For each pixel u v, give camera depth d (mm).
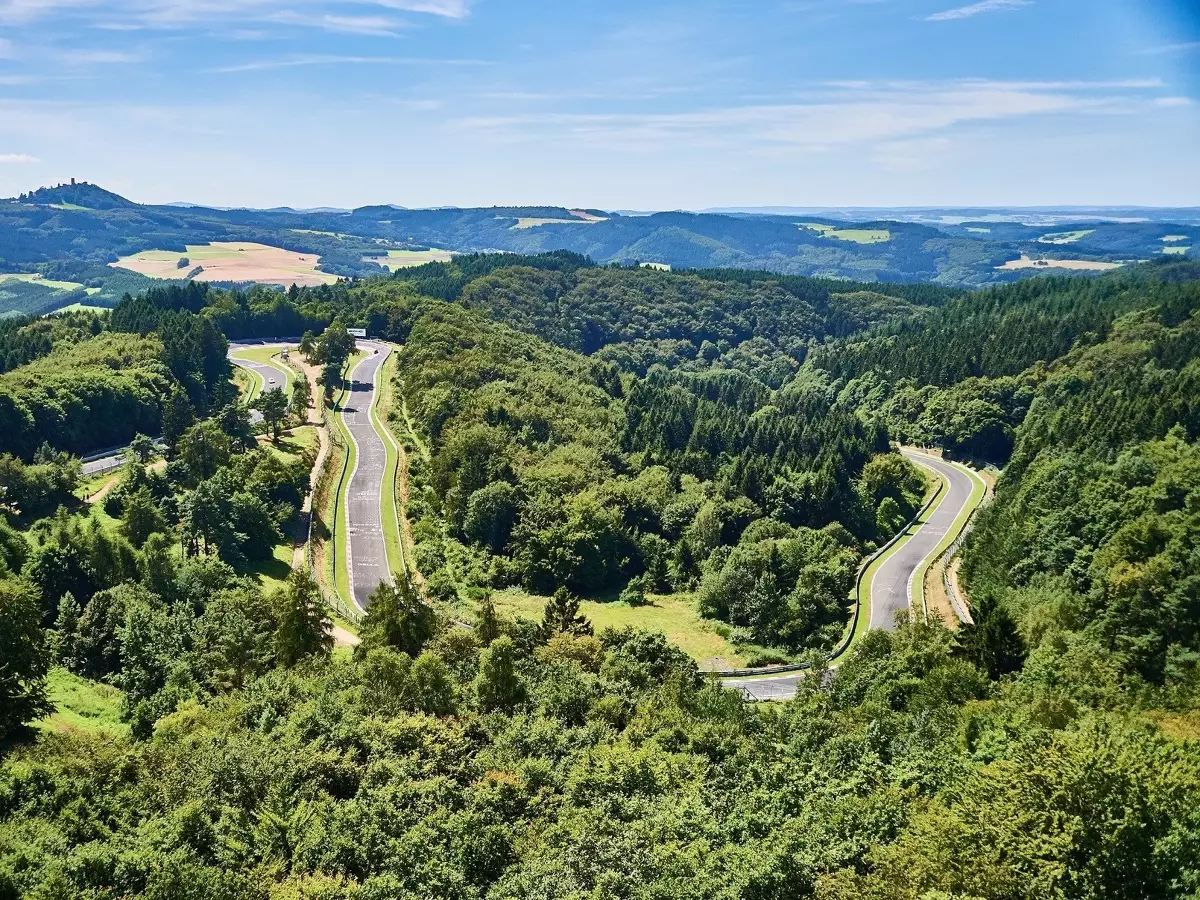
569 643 91500
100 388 179125
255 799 54469
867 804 50531
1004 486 163875
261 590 110000
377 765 58062
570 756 63344
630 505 163750
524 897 45281
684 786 57594
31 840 47062
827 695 81688
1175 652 79562
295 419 192375
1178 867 38125
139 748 60656
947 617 120938
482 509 150750
